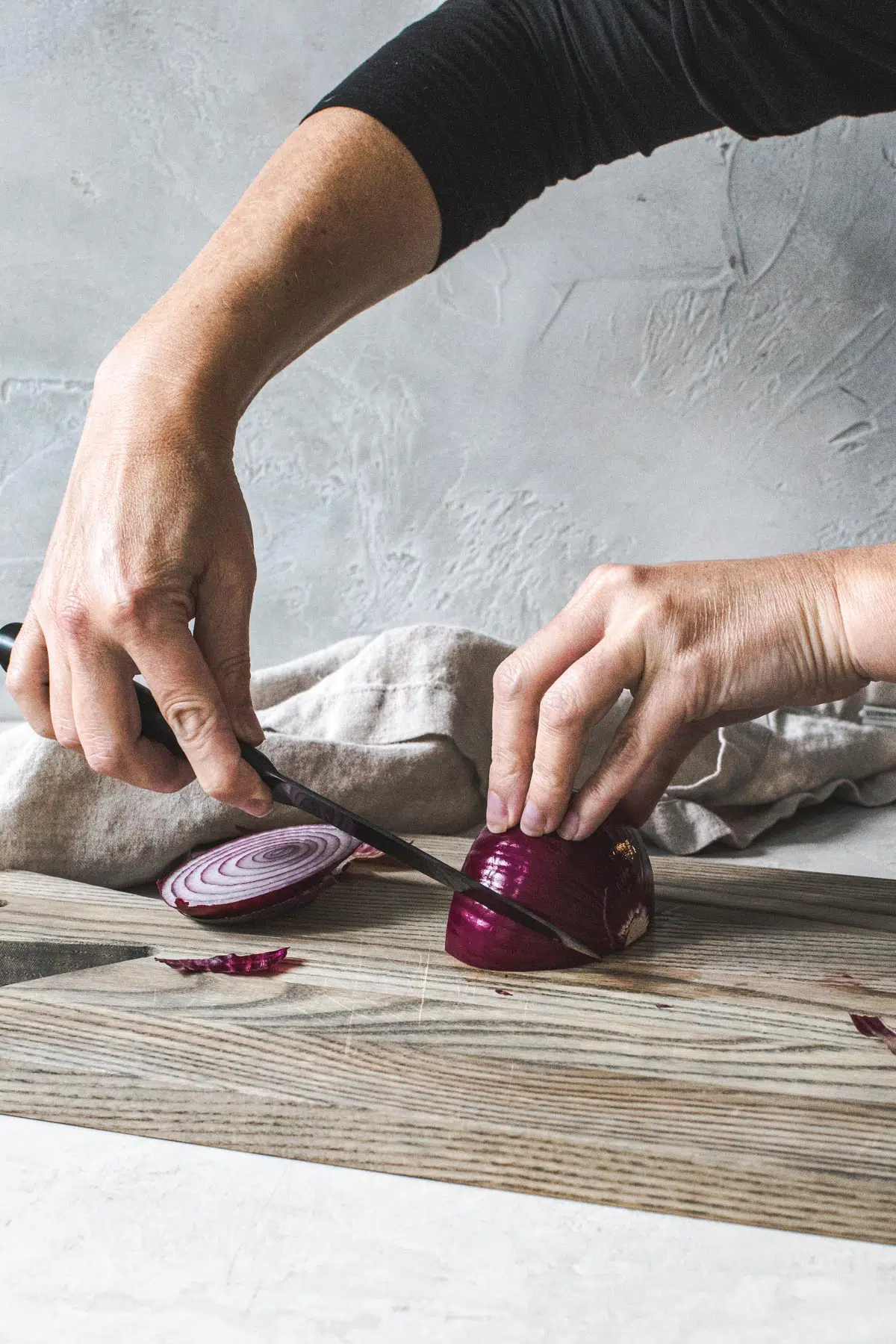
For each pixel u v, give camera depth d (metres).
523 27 1.13
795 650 0.81
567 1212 0.63
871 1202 0.62
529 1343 0.52
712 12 1.03
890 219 1.66
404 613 1.93
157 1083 0.72
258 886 0.96
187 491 0.79
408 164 1.04
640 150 1.23
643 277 1.74
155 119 1.76
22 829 1.14
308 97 1.74
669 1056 0.73
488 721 1.38
